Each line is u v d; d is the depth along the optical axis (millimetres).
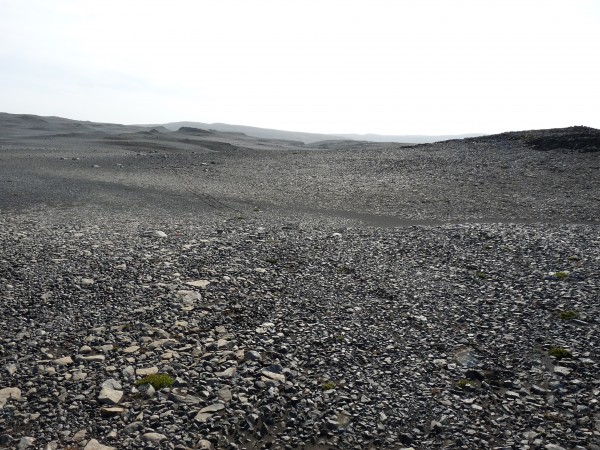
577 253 21516
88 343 13500
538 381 12078
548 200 37281
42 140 103188
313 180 50281
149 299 16438
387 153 66812
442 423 10469
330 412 10781
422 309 16578
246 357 13062
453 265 21156
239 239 24953
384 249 23828
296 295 17688
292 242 24797
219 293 17344
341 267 20922
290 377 12211
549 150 56625
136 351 13164
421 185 45625
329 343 14078
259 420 10523
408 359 13227
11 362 12352
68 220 28359
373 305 16938
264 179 51188
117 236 24375
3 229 24562
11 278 17438
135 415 10508
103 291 16891
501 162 53219
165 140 111062
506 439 9906
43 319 14695
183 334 14273
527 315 15766
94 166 56469
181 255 21359
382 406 11047
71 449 9305
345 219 33250
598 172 45688
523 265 20531
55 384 11523
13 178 45031
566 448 9578
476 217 33281
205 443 9625
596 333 14203
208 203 38125
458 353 13539
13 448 9258
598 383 11789
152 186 44844
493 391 11695
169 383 11672
